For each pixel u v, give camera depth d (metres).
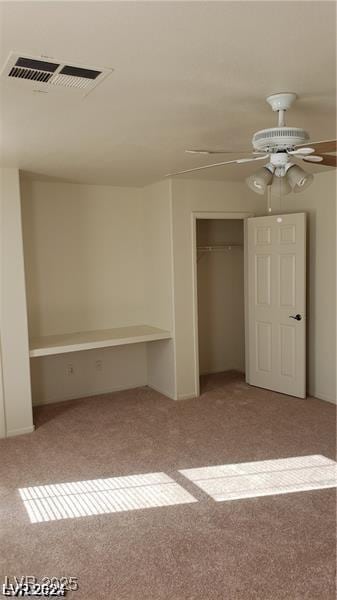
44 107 2.54
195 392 5.41
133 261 5.72
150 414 4.89
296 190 2.80
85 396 5.54
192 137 3.29
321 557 2.60
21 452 4.05
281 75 2.17
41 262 5.15
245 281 5.66
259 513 3.03
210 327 6.36
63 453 4.01
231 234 6.36
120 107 2.58
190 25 1.68
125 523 2.96
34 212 5.07
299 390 5.22
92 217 5.42
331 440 4.12
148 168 4.39
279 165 2.62
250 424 4.53
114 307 5.64
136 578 2.46
